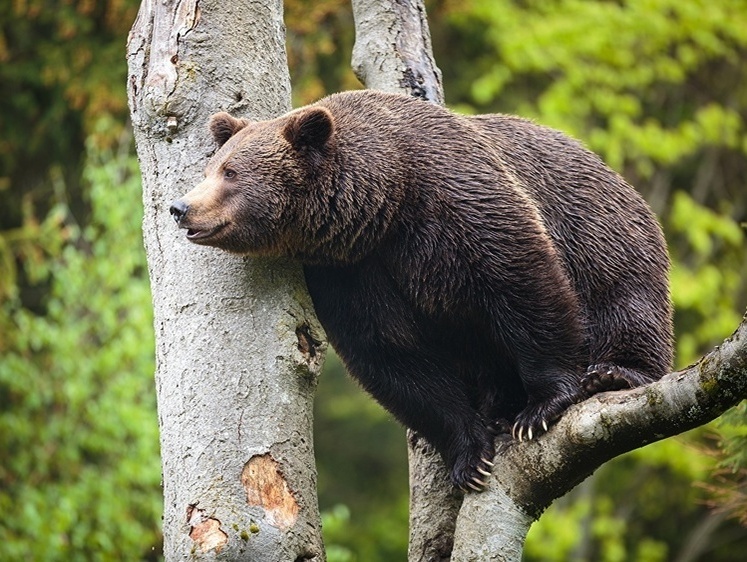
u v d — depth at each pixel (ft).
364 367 35.04
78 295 64.28
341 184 33.12
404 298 34.06
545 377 32.71
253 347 29.89
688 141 83.51
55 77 75.56
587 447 28.68
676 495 93.09
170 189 31.45
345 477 103.14
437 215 32.83
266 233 32.37
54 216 65.82
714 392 26.07
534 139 36.47
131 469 61.05
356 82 75.82
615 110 88.22
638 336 35.50
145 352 62.39
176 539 28.22
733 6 86.07
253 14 32.53
